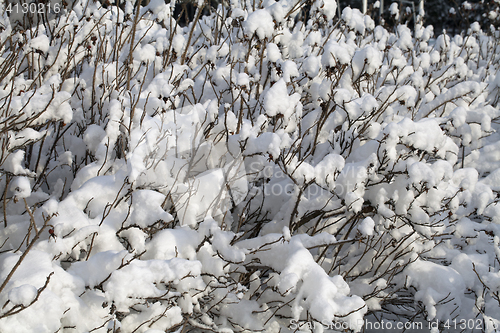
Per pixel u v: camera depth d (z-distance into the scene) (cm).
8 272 178
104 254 192
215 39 369
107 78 274
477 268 297
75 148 277
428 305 269
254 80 311
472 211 299
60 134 282
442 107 404
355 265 283
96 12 346
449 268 291
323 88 295
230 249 211
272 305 258
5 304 156
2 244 210
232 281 248
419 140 259
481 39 680
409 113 344
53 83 246
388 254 287
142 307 210
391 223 268
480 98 425
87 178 239
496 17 700
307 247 239
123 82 309
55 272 180
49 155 274
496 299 274
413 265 289
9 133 213
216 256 223
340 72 286
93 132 250
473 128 363
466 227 294
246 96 308
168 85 271
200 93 332
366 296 276
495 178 356
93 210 216
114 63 306
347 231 304
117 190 221
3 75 254
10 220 225
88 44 306
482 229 291
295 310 213
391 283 291
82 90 278
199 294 218
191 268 185
